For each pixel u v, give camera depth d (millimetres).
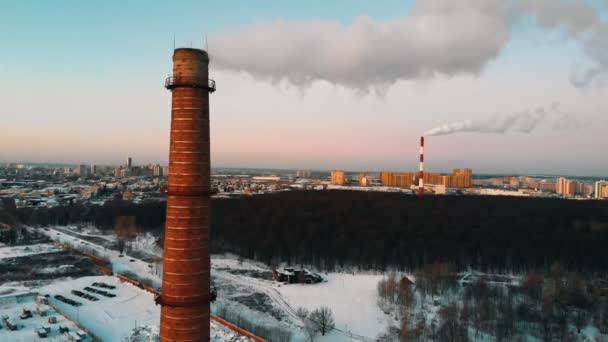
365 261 141500
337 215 183875
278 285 121000
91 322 89062
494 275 132000
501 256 138375
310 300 107750
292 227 167750
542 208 195250
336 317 95938
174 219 36812
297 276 124938
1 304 96875
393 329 88750
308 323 89938
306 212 191500
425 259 137875
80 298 104375
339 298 109250
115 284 116625
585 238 145000
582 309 97250
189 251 36781
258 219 183625
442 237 150125
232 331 82750
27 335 80375
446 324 85000
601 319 91062
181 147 36812
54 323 86562
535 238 146125
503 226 160750
